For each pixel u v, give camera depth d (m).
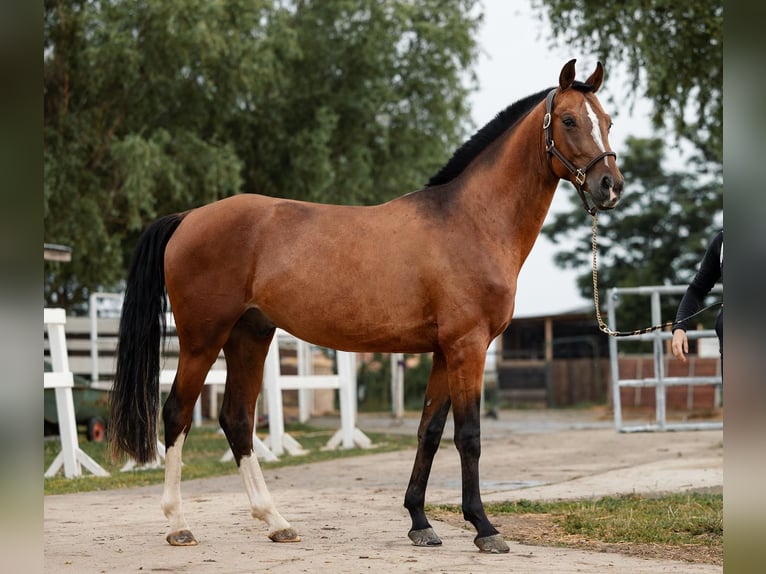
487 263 5.59
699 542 5.73
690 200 35.56
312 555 5.32
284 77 22.30
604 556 5.31
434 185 6.01
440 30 22.16
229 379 6.15
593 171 5.48
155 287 6.05
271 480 9.57
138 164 17.41
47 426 14.02
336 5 22.20
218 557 5.27
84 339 17.53
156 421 5.94
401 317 5.62
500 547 5.39
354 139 23.09
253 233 5.86
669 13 15.41
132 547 5.64
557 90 5.75
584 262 37.66
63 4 18.03
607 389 30.36
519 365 31.72
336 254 5.68
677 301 33.19
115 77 18.73
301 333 5.83
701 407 23.83
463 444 5.50
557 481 9.13
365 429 18.52
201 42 18.50
